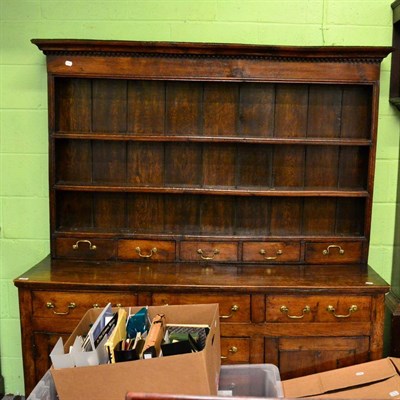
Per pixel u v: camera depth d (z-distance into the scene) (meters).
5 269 2.44
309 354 1.98
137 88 2.23
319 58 2.08
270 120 2.25
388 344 2.23
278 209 2.32
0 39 2.27
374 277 2.06
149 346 1.39
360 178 2.29
